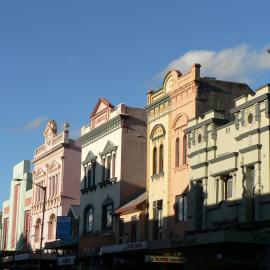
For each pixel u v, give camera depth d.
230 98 36.53
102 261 41.38
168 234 36.47
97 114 50.59
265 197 27.47
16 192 74.38
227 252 28.41
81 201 51.72
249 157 28.84
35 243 64.44
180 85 37.31
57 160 60.16
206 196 32.19
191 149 34.22
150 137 40.69
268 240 26.08
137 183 45.41
